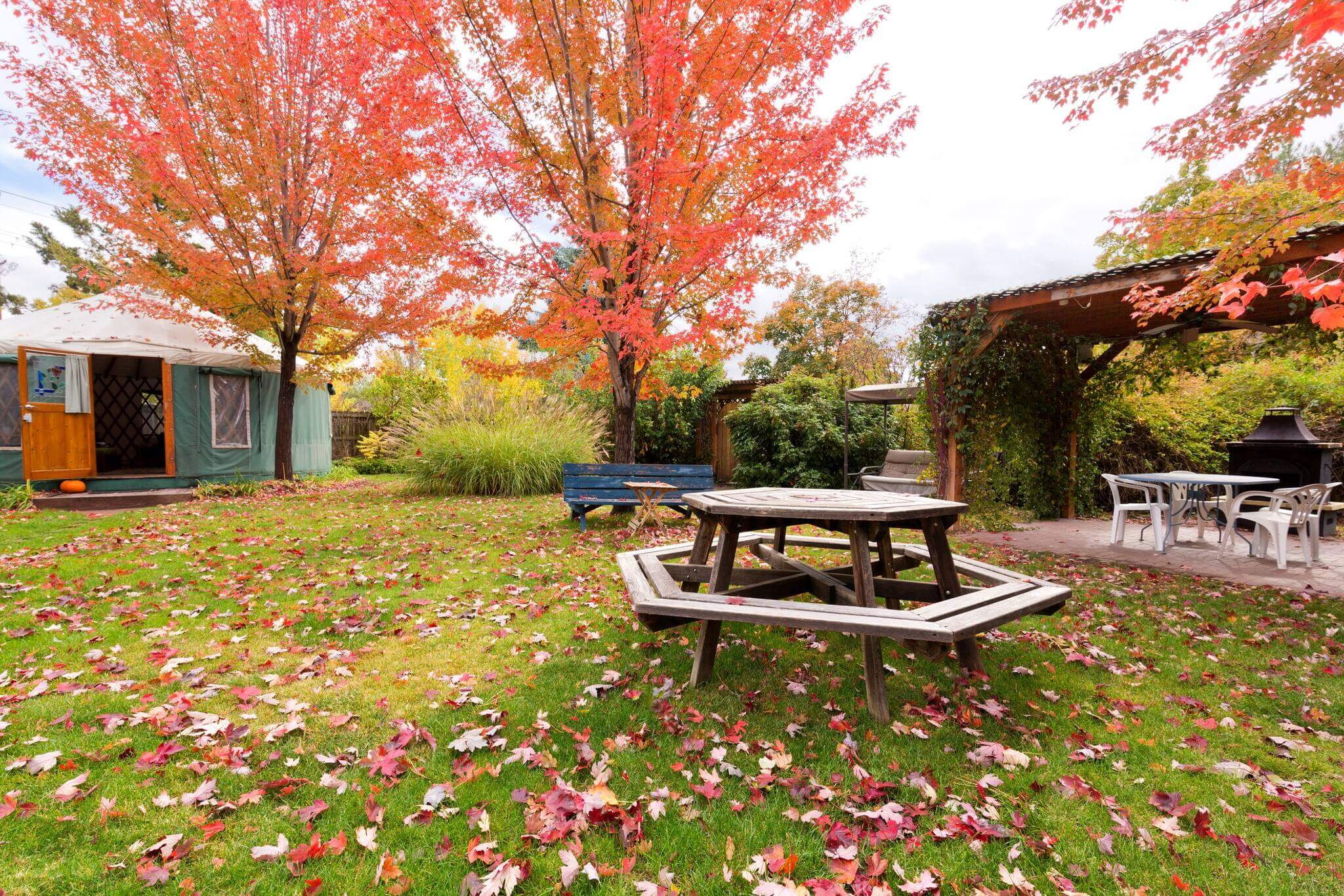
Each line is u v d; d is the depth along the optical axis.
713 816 1.77
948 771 2.03
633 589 2.65
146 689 2.60
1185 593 4.39
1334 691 2.72
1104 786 1.96
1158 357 8.33
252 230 9.96
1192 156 4.76
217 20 8.93
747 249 6.10
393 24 5.46
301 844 1.64
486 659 2.98
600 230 6.48
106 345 9.72
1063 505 8.94
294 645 3.17
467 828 1.71
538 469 10.29
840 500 3.07
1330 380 9.12
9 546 5.52
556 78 6.25
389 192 6.30
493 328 7.13
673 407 14.81
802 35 5.53
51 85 8.72
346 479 13.66
